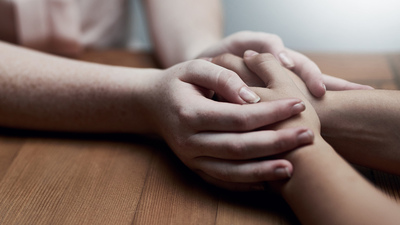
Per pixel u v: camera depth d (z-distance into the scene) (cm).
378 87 70
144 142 61
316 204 43
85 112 60
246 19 126
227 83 50
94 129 62
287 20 125
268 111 47
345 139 52
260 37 60
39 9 79
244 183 50
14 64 62
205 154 50
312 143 46
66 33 81
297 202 45
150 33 82
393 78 73
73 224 48
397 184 52
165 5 79
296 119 48
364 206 42
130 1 94
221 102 50
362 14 122
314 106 53
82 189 52
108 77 60
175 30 76
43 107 61
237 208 49
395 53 82
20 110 61
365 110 51
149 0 82
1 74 61
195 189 52
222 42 63
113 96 59
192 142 50
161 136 60
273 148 46
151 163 57
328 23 124
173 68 55
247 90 50
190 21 76
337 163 45
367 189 43
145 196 51
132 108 59
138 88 58
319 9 123
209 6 79
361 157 52
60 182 54
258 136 47
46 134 63
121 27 90
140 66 79
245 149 47
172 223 48
